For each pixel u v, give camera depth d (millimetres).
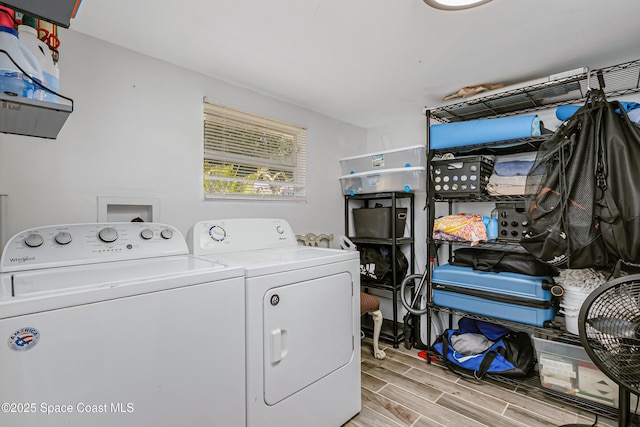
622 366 1178
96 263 1355
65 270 1223
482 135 2082
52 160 1490
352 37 1606
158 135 1842
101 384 922
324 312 1595
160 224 1648
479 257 2148
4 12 761
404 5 1341
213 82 2094
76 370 881
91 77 1602
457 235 2211
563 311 1815
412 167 2455
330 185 2941
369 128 3295
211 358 1164
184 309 1099
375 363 2379
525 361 1989
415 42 1648
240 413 1248
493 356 2045
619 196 1378
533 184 1655
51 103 776
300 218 2664
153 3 1340
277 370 1366
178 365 1078
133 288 988
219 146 2162
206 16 1435
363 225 2895
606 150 1429
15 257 1193
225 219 1979
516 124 1946
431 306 2355
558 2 1312
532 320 1854
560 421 1659
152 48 1725
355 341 1792
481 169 2146
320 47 1712
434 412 1763
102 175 1636
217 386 1180
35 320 822
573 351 1771
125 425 961
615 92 1985
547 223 1568
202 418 1135
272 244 2078
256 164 2379
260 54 1784
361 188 2840
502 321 2002
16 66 728
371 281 2791
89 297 907
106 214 1644
